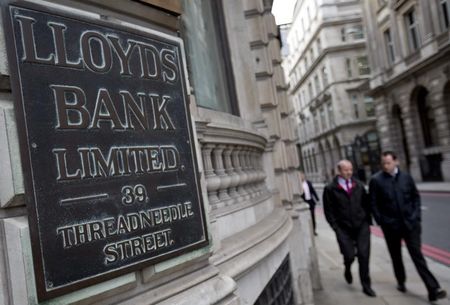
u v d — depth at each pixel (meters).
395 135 34.19
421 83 28.86
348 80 47.38
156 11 2.18
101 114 1.75
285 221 4.70
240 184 3.95
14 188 1.44
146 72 2.01
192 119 2.30
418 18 28.30
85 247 1.60
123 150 1.82
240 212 3.58
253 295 3.11
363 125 48.12
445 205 16.86
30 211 1.46
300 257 6.32
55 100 1.60
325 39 40.88
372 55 35.84
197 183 2.21
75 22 1.73
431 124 29.94
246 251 3.05
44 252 1.48
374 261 8.77
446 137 26.75
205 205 2.29
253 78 5.65
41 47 1.59
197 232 2.16
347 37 45.25
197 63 3.88
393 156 6.20
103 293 1.66
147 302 1.82
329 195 6.91
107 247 1.68
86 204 1.64
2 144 1.44
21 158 1.47
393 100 33.34
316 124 58.69
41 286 1.45
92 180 1.67
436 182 27.42
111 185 1.74
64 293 1.51
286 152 7.87
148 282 1.88
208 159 3.25
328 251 10.39
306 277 6.21
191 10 3.94
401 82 31.36
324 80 50.59
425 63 27.41
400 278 6.54
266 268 3.54
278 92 8.01
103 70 1.80
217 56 4.71
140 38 2.02
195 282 2.10
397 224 6.09
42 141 1.54
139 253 1.80
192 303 1.99
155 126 2.01
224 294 2.20
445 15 25.80
